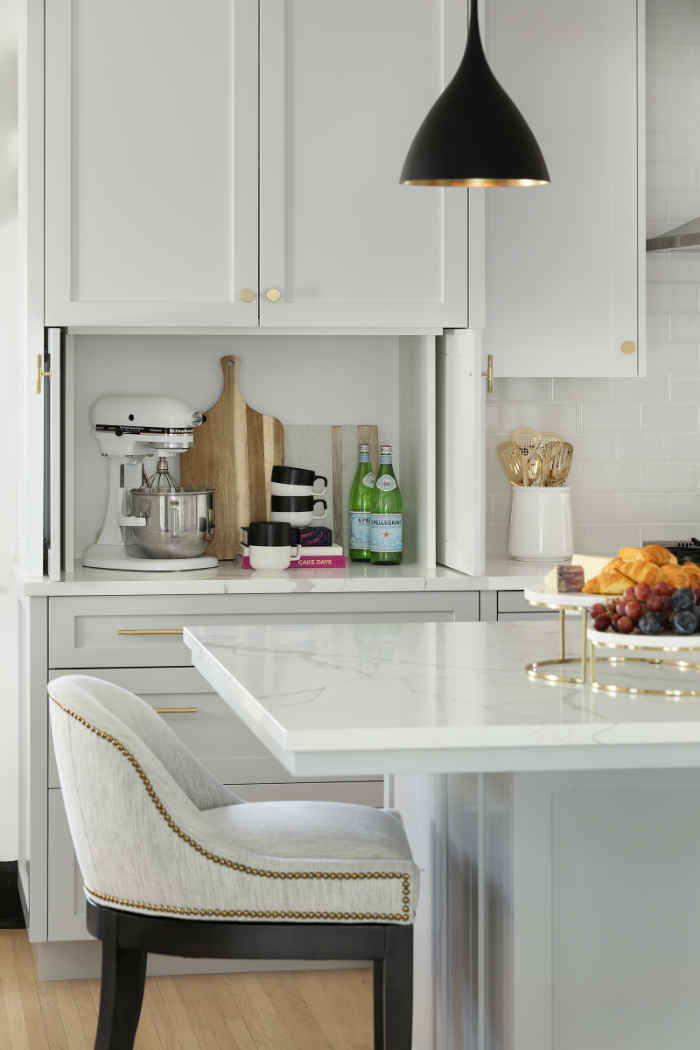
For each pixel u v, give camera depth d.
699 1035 2.10
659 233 4.29
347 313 3.60
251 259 3.54
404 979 1.94
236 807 2.24
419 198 3.61
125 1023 2.00
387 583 3.50
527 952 2.04
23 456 3.65
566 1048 2.07
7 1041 3.08
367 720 1.67
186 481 3.99
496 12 3.83
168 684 3.40
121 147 3.47
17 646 3.92
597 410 4.29
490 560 4.07
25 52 3.50
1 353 3.95
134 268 3.49
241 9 3.51
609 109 3.90
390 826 2.15
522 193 3.87
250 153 3.52
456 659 2.18
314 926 1.95
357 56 3.57
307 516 3.89
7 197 3.93
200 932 1.96
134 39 3.47
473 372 3.56
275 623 3.45
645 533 4.33
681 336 4.34
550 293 3.90
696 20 4.29
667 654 2.22
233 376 4.02
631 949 2.08
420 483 3.88
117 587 3.37
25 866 3.67
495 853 2.13
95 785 1.97
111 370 3.98
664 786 2.07
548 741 1.65
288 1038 3.09
